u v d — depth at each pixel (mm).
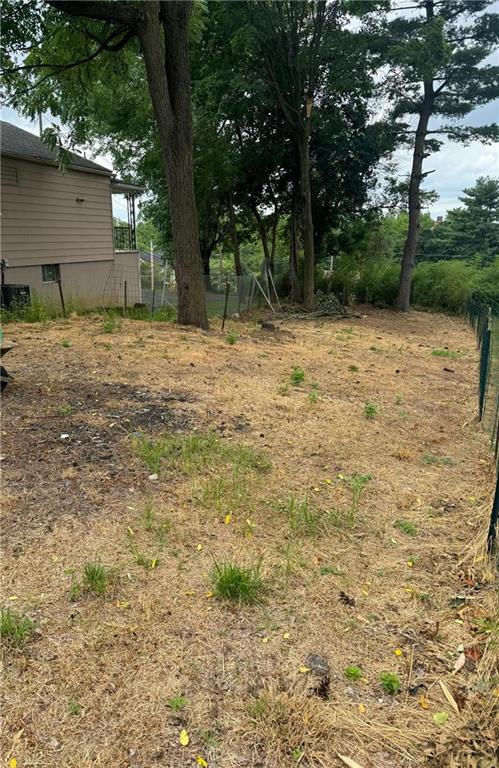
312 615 2211
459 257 30234
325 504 3205
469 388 6844
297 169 16391
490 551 2727
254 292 15047
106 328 8172
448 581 2539
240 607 2217
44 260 12602
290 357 7766
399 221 37906
